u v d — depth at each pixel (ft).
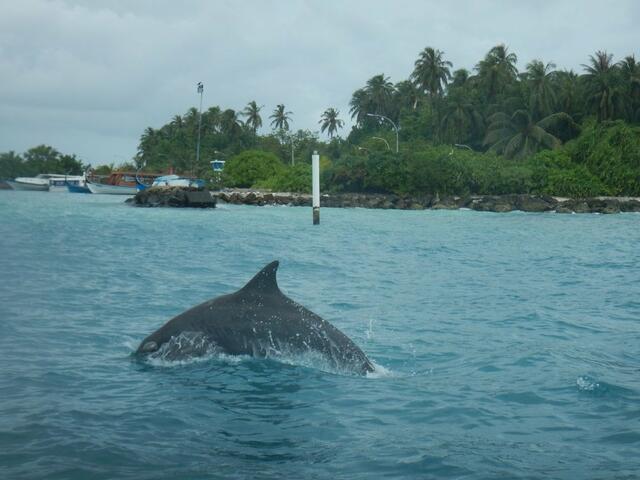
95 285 55.83
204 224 151.23
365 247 101.60
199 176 388.98
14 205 229.25
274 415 24.88
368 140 415.44
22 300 47.57
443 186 297.94
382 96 464.65
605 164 295.07
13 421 23.25
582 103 349.61
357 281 63.57
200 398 26.45
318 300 52.31
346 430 23.50
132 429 22.90
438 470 20.02
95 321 41.16
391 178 305.94
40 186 486.38
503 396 27.66
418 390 28.35
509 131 343.46
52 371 29.66
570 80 359.46
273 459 20.71
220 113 526.57
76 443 21.42
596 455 21.36
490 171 295.89
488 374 31.09
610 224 175.42
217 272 67.36
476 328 42.09
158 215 186.70
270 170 399.85
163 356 31.24
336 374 30.17
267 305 31.81
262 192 359.46
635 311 48.85
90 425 23.15
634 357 34.86
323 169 347.77
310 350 30.91
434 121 390.01
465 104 371.56
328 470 19.90
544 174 293.84
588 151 303.68
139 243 98.37
